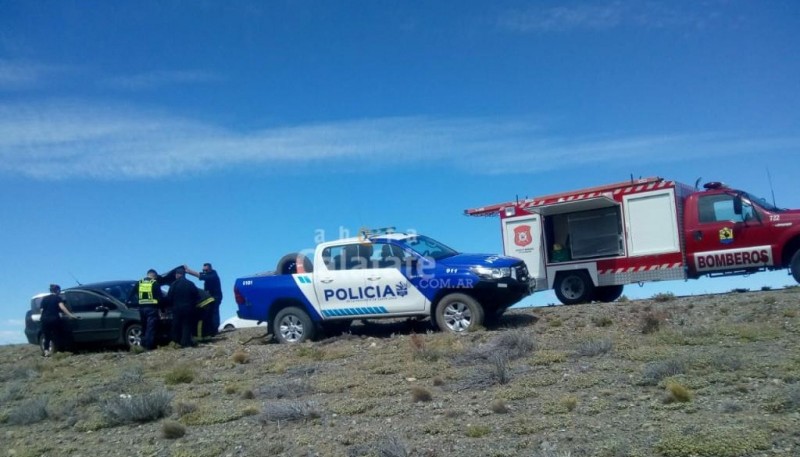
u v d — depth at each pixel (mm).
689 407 7273
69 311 17172
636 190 17125
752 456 5871
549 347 11008
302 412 8547
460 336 12672
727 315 12094
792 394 7059
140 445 8203
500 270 13211
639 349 10133
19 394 12070
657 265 16781
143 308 16250
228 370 12484
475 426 7391
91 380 12844
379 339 13719
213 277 17609
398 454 6715
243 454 7453
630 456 6145
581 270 17828
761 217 15680
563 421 7293
